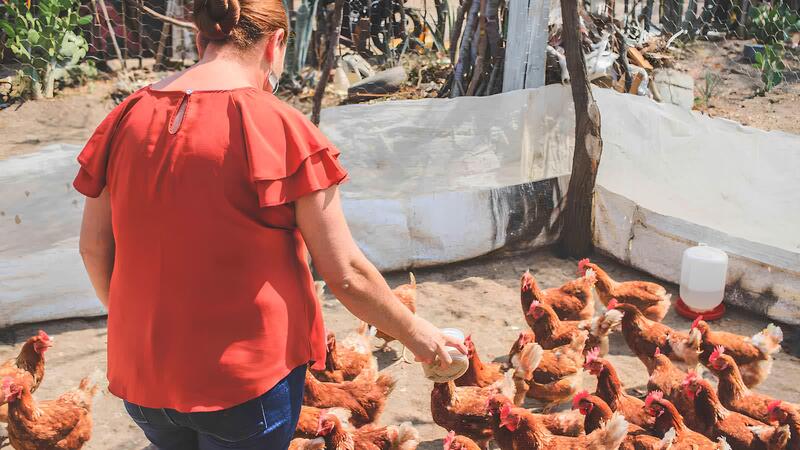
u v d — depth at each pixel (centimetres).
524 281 511
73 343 512
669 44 1060
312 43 969
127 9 1021
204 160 167
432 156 610
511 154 630
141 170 170
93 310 541
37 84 917
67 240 528
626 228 616
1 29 991
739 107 943
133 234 173
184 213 167
